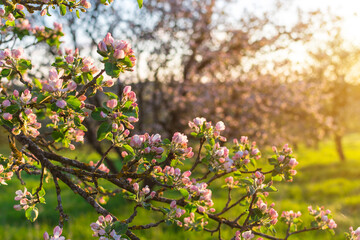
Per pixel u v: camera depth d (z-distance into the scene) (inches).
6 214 335.6
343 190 493.4
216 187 351.9
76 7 91.2
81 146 274.1
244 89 460.1
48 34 133.6
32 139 97.7
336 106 644.7
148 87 386.0
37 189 92.0
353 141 1347.2
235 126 441.7
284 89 477.4
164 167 92.2
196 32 444.1
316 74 593.0
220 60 442.9
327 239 285.3
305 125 534.3
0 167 90.7
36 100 76.6
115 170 285.9
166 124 393.1
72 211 345.4
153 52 378.6
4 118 75.8
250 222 91.7
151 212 329.1
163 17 395.2
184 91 428.1
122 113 73.7
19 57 80.0
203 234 274.8
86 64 73.6
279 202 399.9
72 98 71.8
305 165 781.3
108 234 77.7
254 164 100.3
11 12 94.1
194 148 351.3
